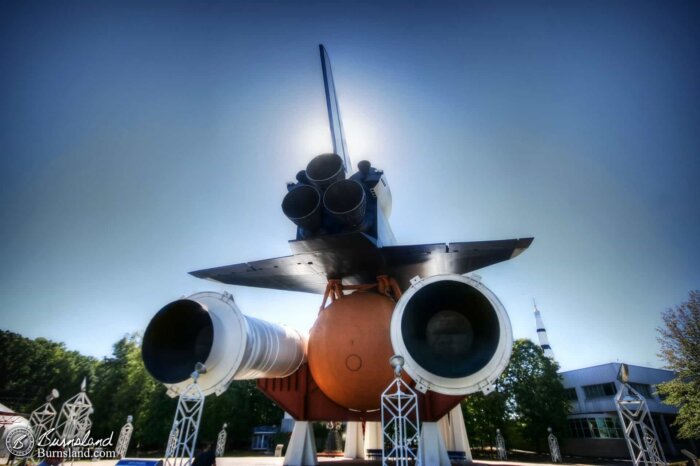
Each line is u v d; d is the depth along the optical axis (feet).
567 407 142.92
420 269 48.55
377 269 48.08
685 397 92.12
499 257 44.06
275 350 39.99
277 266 48.08
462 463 57.21
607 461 117.39
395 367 32.76
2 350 181.68
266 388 47.70
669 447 140.56
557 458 115.24
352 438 74.95
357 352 41.47
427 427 39.52
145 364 30.58
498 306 33.19
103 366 171.94
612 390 147.64
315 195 40.32
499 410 137.18
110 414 146.41
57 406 166.30
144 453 143.64
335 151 56.90
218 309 34.27
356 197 38.58
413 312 35.99
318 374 43.96
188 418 28.94
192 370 32.09
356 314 44.11
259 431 179.42
